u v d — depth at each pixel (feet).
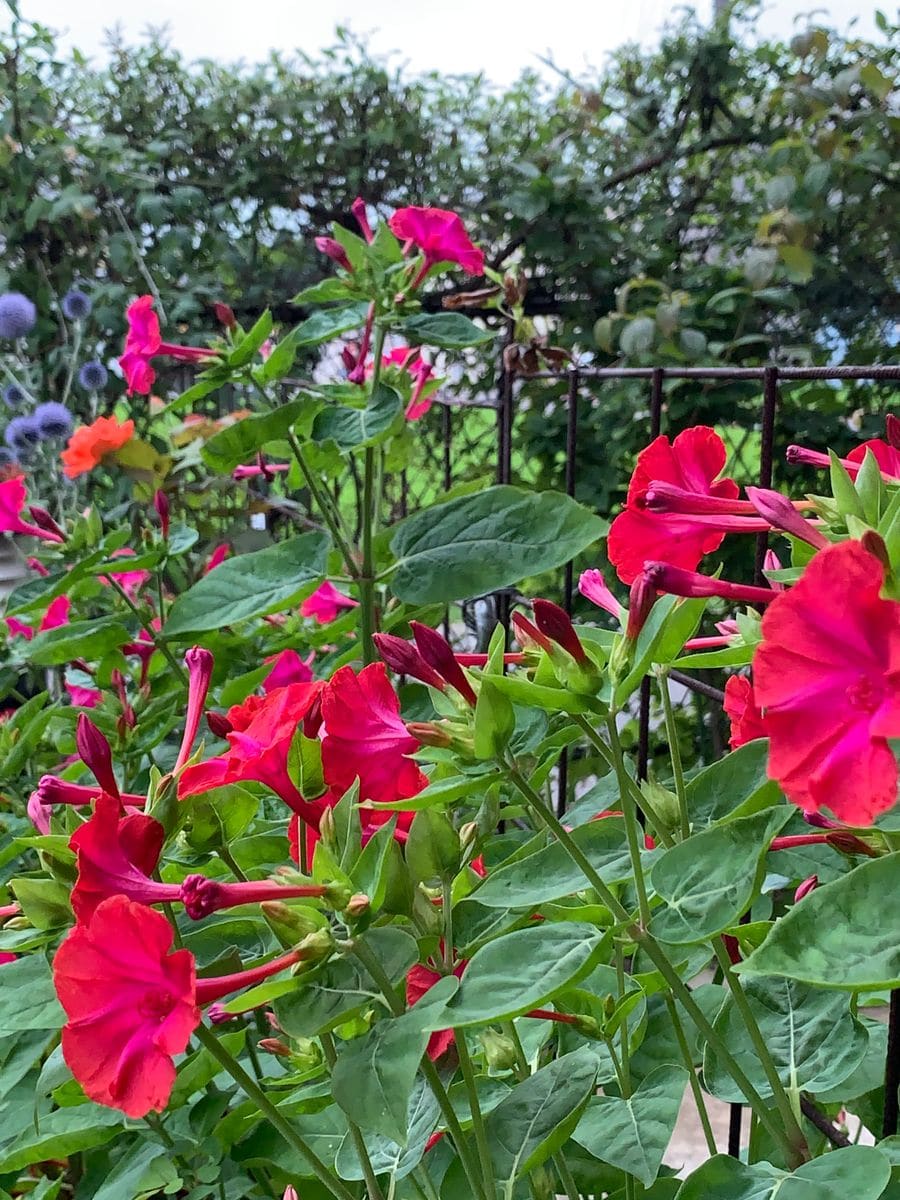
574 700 3.04
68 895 3.51
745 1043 3.82
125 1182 4.66
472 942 3.72
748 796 3.54
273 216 15.44
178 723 7.85
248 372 6.66
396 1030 2.90
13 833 6.69
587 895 3.54
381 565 6.66
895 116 13.12
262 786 4.56
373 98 15.11
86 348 14.78
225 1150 4.91
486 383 15.03
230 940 4.15
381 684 3.73
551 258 14.39
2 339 14.40
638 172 14.66
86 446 10.23
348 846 3.36
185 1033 2.68
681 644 3.35
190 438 11.73
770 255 12.32
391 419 6.30
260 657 8.76
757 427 12.58
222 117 14.88
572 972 3.02
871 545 2.50
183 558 12.17
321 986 3.14
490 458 15.60
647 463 3.68
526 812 5.11
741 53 14.74
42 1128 4.65
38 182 14.57
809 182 12.95
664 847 3.68
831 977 2.39
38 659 7.64
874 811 2.34
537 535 5.72
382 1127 2.71
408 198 15.39
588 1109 3.90
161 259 14.55
